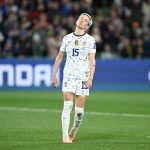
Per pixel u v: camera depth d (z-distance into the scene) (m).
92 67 27.98
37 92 58.66
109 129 33.59
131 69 62.59
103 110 44.06
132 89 62.59
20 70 60.03
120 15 70.81
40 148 26.61
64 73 28.38
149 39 68.19
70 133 28.86
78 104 28.34
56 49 64.75
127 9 71.38
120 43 67.12
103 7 72.06
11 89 60.12
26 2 69.19
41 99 52.16
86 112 42.56
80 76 28.20
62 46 28.50
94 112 42.66
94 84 62.03
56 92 58.66
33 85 60.31
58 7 70.00
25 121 36.94
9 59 59.91
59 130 32.75
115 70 62.25
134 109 45.09
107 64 62.16
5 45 64.50
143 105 48.19
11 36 64.69
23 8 68.75
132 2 71.62
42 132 31.86
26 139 29.33
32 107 45.78
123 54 66.75
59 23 67.31
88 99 52.62
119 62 62.44
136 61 62.59
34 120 37.53
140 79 62.62
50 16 68.56
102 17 69.12
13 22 65.38
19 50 64.25
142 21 71.00
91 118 39.00
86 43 28.12
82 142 28.52
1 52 64.19
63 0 70.31
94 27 66.75
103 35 67.38
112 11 70.62
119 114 41.53
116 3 72.75
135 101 51.47
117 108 45.62
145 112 43.03
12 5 68.19
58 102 49.75
